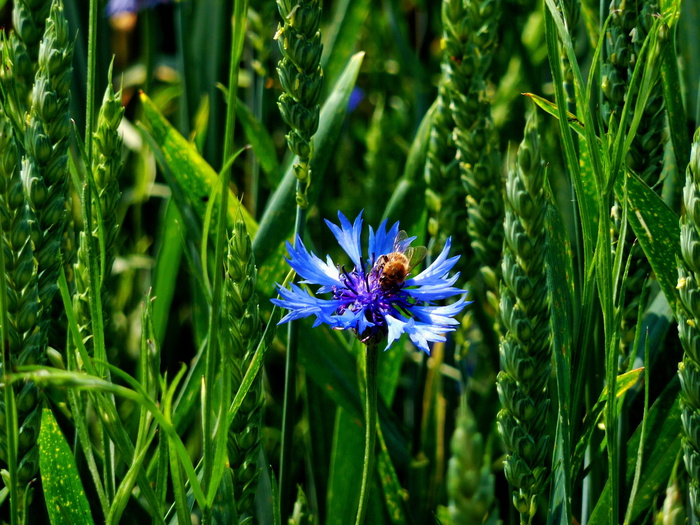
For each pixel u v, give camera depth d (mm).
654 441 622
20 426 560
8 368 535
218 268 547
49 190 567
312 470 712
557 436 585
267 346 573
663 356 650
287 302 574
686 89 697
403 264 591
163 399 564
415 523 683
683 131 640
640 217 601
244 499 586
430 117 729
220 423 550
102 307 596
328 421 711
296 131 592
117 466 658
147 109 688
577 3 614
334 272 605
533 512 574
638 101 555
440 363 729
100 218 578
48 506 576
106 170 586
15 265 553
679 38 698
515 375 564
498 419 572
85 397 619
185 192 695
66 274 659
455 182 687
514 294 564
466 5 652
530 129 560
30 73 582
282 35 582
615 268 564
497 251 658
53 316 664
